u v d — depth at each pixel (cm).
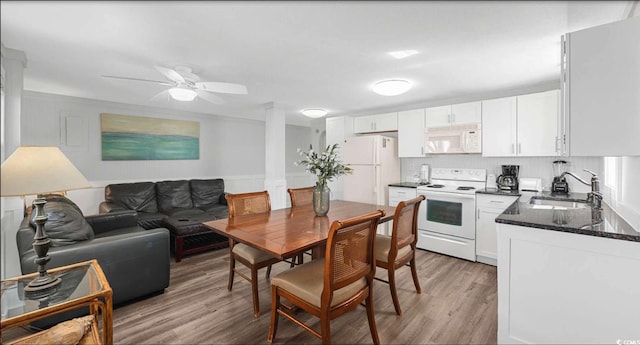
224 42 209
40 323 192
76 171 165
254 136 637
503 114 331
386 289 258
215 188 517
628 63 132
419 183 430
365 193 425
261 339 188
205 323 206
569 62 146
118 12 166
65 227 211
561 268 152
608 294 140
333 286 153
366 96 385
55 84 329
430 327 199
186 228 338
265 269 309
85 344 140
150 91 365
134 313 218
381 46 217
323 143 702
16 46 215
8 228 241
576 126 144
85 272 177
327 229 204
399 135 426
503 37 201
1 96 213
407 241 230
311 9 164
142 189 438
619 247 136
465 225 336
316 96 386
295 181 732
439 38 202
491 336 189
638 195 163
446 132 375
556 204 273
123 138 455
